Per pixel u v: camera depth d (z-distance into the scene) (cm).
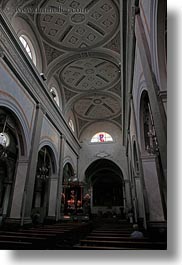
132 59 672
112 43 1049
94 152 1895
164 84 325
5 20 637
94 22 972
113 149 1881
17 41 705
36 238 391
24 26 870
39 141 905
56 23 959
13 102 712
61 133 1288
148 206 632
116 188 2516
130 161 1346
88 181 2203
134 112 809
